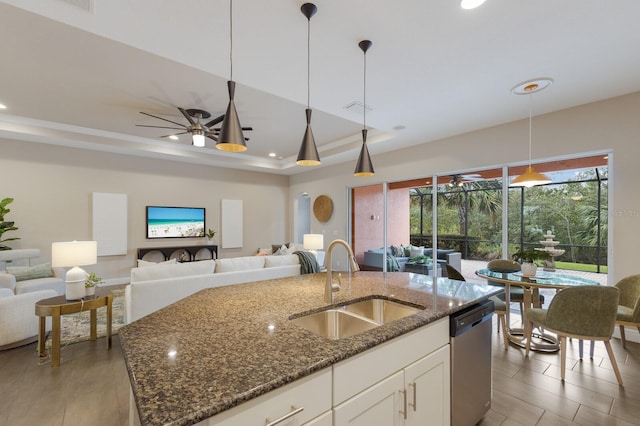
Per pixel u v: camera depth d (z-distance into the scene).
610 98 3.29
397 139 4.90
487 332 1.90
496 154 4.20
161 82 3.34
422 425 1.42
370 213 6.23
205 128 4.09
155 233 6.40
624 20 2.03
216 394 0.80
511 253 4.14
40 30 2.40
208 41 2.19
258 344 1.13
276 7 1.86
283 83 2.90
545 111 3.68
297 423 0.94
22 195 5.08
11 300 2.89
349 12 1.93
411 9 1.92
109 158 5.90
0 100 3.86
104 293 5.11
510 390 2.27
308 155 2.11
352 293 1.97
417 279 2.46
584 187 3.57
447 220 4.91
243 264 3.86
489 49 2.37
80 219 5.58
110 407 2.05
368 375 1.16
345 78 2.81
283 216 8.52
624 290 2.95
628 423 1.90
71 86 3.44
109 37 2.12
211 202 7.27
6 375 2.45
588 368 2.60
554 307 2.48
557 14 1.97
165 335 1.23
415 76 2.80
